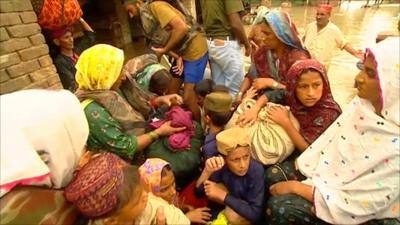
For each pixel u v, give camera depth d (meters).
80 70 1.54
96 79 1.53
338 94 3.93
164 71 2.47
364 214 1.21
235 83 2.85
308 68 1.49
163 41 2.48
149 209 1.13
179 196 1.76
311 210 1.34
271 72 2.10
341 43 3.77
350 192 1.24
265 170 1.67
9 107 0.89
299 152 1.71
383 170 1.15
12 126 0.85
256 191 1.54
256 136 1.68
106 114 1.53
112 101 1.57
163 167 1.42
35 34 1.92
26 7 1.85
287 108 1.72
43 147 0.92
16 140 0.84
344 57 5.39
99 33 8.06
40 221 0.81
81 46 3.27
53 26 2.29
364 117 1.20
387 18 11.20
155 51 2.56
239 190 1.57
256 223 1.56
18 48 1.79
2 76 1.69
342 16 12.22
